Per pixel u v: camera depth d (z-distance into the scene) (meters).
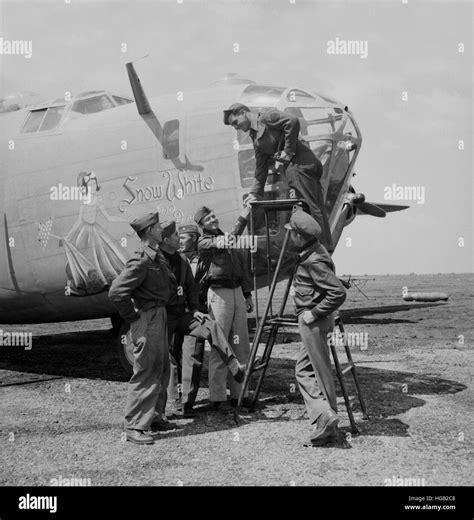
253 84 9.24
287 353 11.41
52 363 10.73
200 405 7.25
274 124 6.68
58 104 9.79
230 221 8.34
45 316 10.23
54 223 9.19
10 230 9.52
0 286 9.89
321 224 6.93
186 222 8.44
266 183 8.05
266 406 7.10
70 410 7.16
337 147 9.02
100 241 8.87
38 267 9.40
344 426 6.14
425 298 24.83
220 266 6.86
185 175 8.54
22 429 6.33
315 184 6.92
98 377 9.29
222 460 5.21
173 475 4.88
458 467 4.98
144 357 5.80
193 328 6.37
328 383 5.56
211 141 8.52
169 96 9.27
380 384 8.23
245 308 7.10
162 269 5.91
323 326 5.53
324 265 5.36
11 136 9.79
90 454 5.46
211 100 8.91
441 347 11.84
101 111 9.65
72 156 9.18
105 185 8.89
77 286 9.18
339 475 4.81
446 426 6.15
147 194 8.66
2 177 9.55
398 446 5.51
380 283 46.44
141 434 5.80
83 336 15.09
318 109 8.82
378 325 16.08
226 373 6.81
